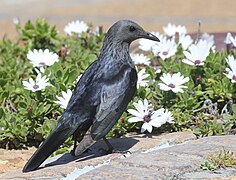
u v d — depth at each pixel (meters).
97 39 15.92
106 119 10.86
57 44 15.91
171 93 12.64
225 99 12.78
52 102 12.45
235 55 13.81
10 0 31.45
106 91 10.94
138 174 9.91
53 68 13.03
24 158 11.74
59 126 10.74
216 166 10.09
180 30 15.96
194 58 13.19
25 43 16.22
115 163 10.41
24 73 14.43
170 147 11.12
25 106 12.32
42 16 27.78
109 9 29.14
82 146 10.62
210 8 28.73
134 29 11.56
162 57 13.79
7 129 12.09
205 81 13.03
